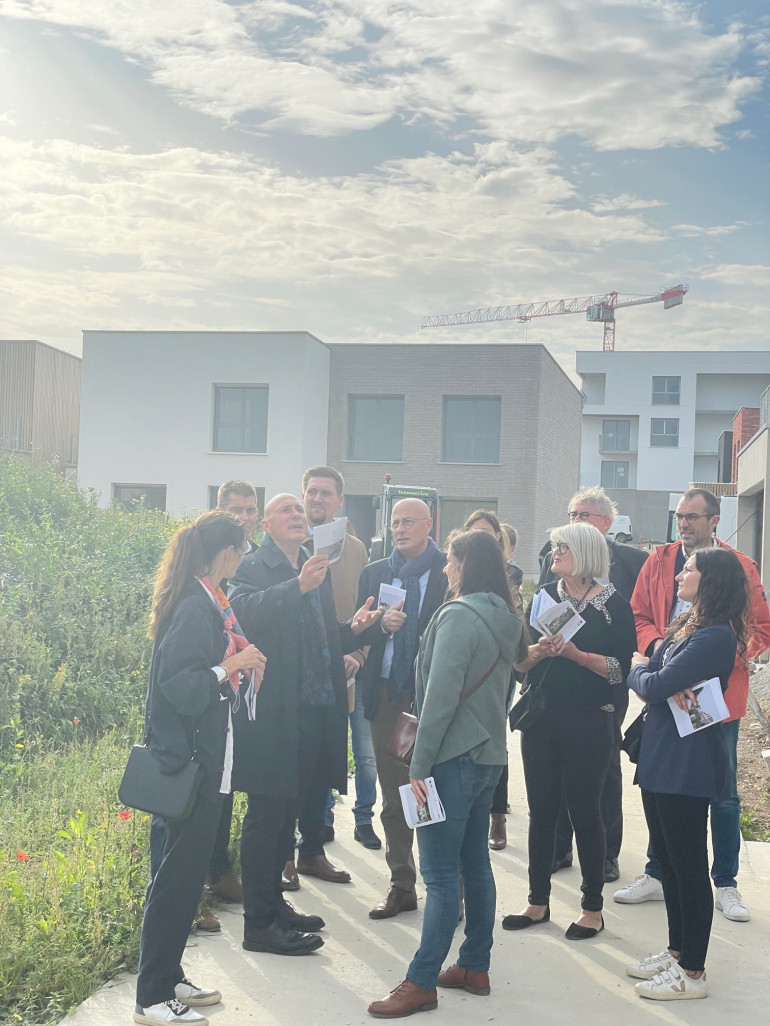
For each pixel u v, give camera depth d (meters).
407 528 5.34
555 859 5.79
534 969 4.30
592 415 63.12
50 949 4.09
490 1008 3.91
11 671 8.31
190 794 3.62
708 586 4.06
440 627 3.99
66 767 7.15
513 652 4.10
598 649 4.64
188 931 3.75
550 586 4.88
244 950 4.45
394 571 5.44
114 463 33.06
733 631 4.10
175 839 3.71
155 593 3.92
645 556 5.84
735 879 5.19
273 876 4.49
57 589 10.38
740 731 9.73
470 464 33.97
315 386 33.25
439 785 3.92
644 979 4.16
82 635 9.63
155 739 3.75
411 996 3.83
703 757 3.98
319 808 5.50
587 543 4.64
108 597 11.07
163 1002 3.69
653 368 62.03
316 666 4.74
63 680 8.48
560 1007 3.93
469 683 3.96
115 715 8.78
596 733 4.62
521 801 7.31
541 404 33.91
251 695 4.42
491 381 33.91
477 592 4.14
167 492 32.78
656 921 4.91
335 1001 3.95
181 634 3.73
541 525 34.66
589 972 4.27
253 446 32.72
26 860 5.11
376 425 34.78
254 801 4.46
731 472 38.75
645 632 5.22
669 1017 3.84
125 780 3.71
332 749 4.92
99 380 33.12
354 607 6.35
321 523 5.89
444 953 3.87
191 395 32.66
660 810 4.05
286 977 4.16
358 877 5.55
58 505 15.41
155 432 32.84
